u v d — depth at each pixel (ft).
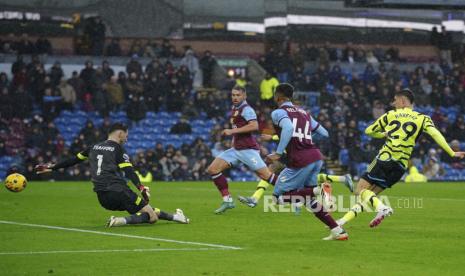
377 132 76.54
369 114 218.59
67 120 204.64
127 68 213.46
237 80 225.97
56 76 206.18
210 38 254.06
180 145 207.10
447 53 261.03
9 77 218.79
